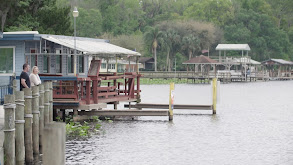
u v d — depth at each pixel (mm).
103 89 31781
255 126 30328
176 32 148125
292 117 35781
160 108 36562
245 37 168250
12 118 14883
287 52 181875
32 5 53844
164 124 30516
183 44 148125
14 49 31844
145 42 145375
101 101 31203
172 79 115562
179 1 195000
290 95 64500
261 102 51031
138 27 176125
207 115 36250
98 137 24922
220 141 24484
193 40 147875
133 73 36125
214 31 155750
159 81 106375
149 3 185750
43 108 19797
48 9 55375
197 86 92812
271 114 37938
